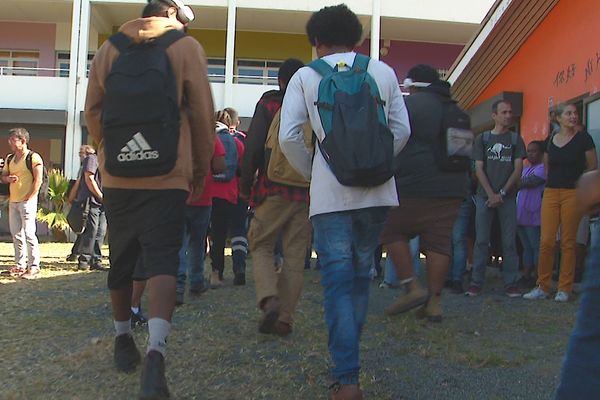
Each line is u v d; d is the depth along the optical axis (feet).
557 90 28.25
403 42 68.08
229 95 59.41
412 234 16.12
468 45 36.47
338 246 10.26
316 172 10.50
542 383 11.60
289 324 14.53
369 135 9.89
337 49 11.19
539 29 30.58
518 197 23.76
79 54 58.65
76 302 18.56
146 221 10.30
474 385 11.48
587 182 6.73
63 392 10.82
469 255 26.30
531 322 16.55
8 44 67.46
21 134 24.54
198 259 19.44
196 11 61.82
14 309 17.53
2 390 10.89
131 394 10.73
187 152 10.59
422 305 16.57
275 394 10.89
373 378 11.76
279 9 60.54
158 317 10.05
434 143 15.57
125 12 62.90
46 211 47.26
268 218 14.49
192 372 11.96
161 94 9.97
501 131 20.92
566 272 19.83
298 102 10.59
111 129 10.09
